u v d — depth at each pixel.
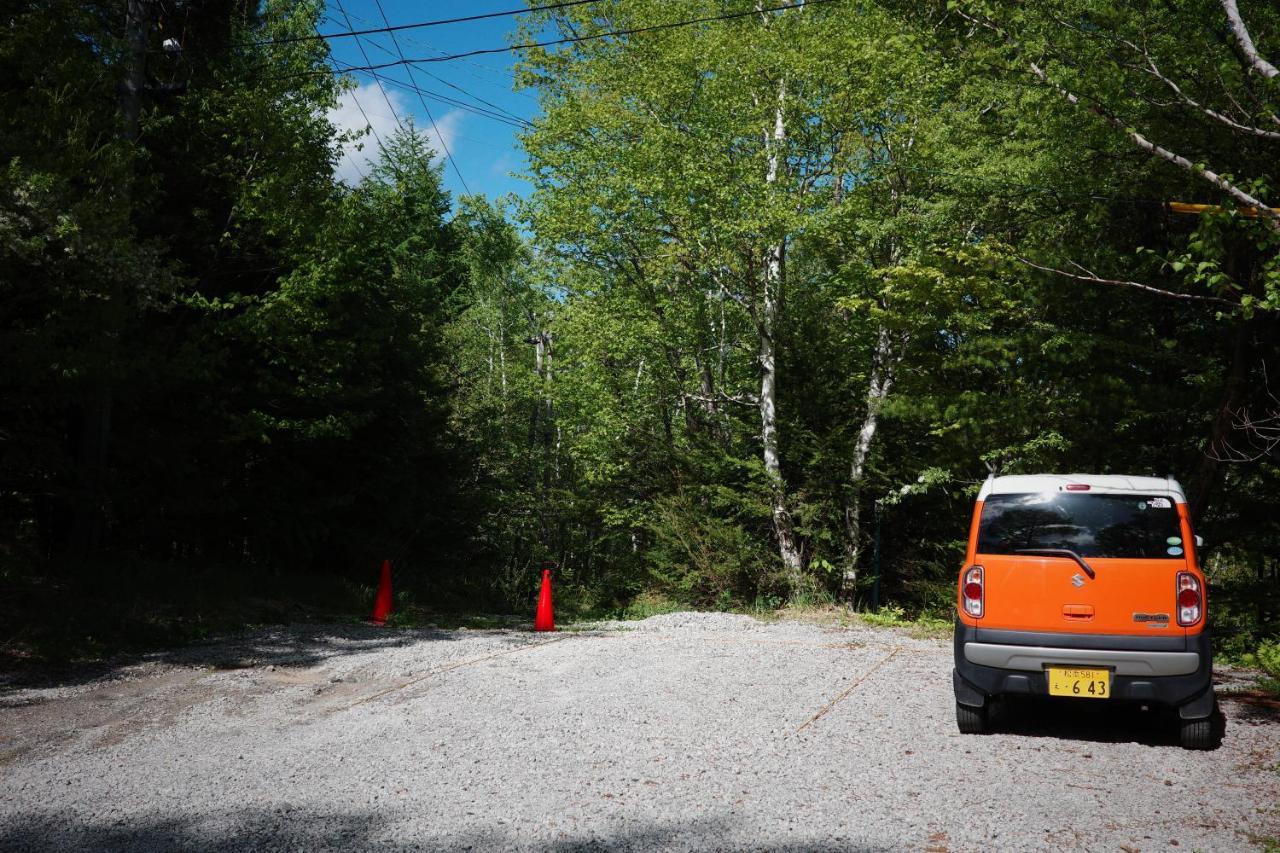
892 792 5.20
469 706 7.52
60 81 11.23
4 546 12.88
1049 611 6.48
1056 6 10.53
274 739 6.57
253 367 16.36
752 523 21.42
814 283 23.47
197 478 16.25
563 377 23.75
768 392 20.45
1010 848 4.36
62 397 11.85
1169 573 6.35
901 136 18.45
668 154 19.30
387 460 19.69
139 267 10.77
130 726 7.04
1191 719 6.22
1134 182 14.12
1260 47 10.93
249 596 14.37
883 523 20.77
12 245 9.62
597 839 4.49
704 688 8.17
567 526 33.03
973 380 16.86
